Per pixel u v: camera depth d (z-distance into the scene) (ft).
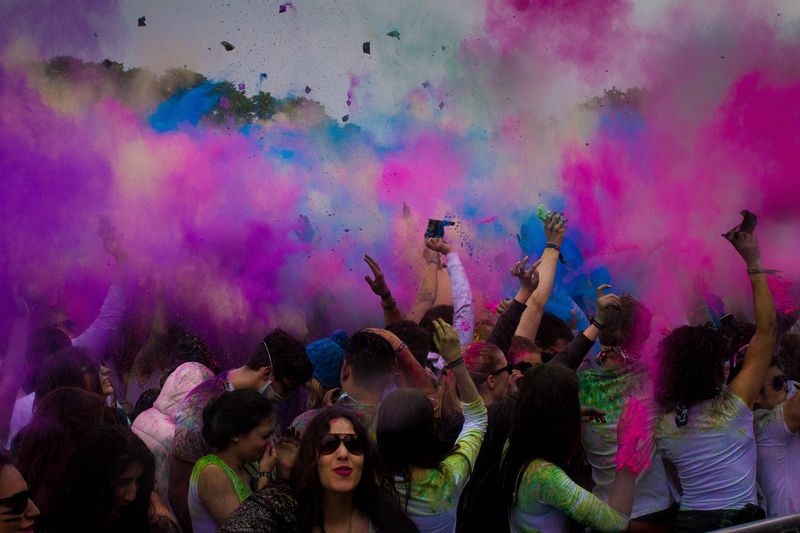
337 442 8.35
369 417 9.99
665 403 10.99
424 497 8.98
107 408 10.68
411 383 11.10
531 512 9.94
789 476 11.62
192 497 9.72
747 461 10.90
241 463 9.76
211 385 11.05
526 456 9.99
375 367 10.61
